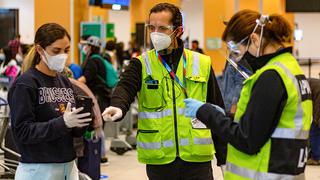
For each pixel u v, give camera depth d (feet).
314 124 21.40
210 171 9.43
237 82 13.80
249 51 7.20
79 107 8.16
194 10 79.92
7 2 66.59
